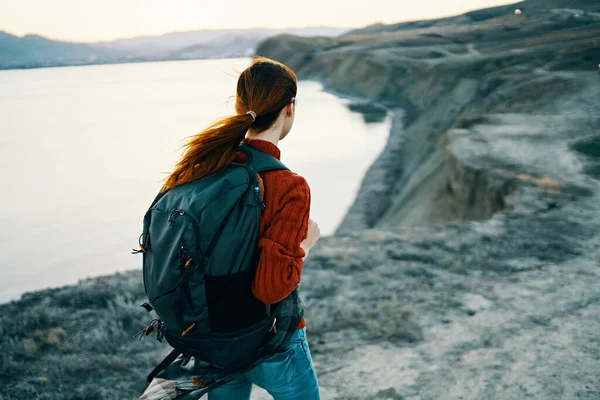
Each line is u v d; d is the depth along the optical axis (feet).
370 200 155.22
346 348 16.08
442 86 328.49
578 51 266.77
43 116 588.50
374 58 547.08
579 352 14.83
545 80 188.24
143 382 15.12
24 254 137.39
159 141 370.12
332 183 178.60
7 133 450.30
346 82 574.56
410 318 18.26
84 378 15.42
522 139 88.79
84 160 306.35
